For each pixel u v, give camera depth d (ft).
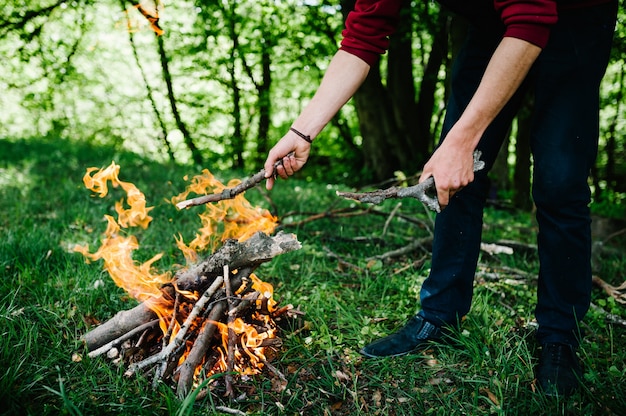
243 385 5.59
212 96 39.50
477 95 4.71
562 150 5.38
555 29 5.34
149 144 37.81
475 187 6.23
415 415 5.33
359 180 32.09
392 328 7.18
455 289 6.43
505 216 19.61
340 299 8.02
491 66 4.66
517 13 4.52
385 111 29.30
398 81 29.35
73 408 4.77
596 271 10.02
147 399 5.14
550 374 5.56
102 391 5.27
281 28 32.42
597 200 41.65
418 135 29.84
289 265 9.49
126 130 36.94
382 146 29.60
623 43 14.69
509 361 6.05
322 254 10.10
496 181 25.67
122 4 16.25
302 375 5.90
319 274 9.22
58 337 6.14
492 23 5.85
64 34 20.67
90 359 5.75
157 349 5.92
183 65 37.17
